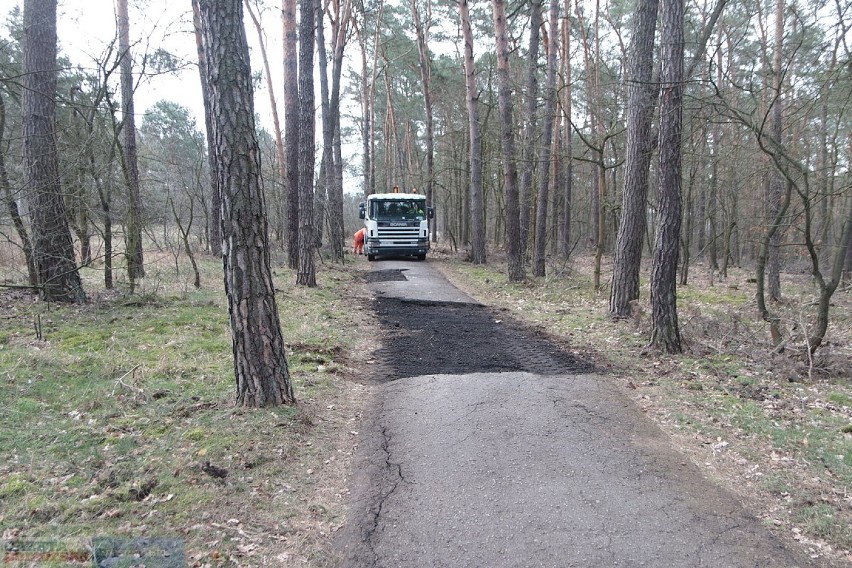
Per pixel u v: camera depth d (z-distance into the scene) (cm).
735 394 642
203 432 480
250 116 512
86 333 766
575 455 488
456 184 3619
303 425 522
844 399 627
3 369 589
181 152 1877
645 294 1432
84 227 992
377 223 2344
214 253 1859
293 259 1750
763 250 912
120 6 1245
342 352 811
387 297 1372
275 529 368
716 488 434
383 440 523
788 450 491
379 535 370
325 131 2125
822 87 758
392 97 3862
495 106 2428
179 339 765
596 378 703
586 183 3228
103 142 1012
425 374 721
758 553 351
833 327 1058
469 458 481
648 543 360
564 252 2416
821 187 810
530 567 335
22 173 878
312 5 1367
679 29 788
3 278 1004
